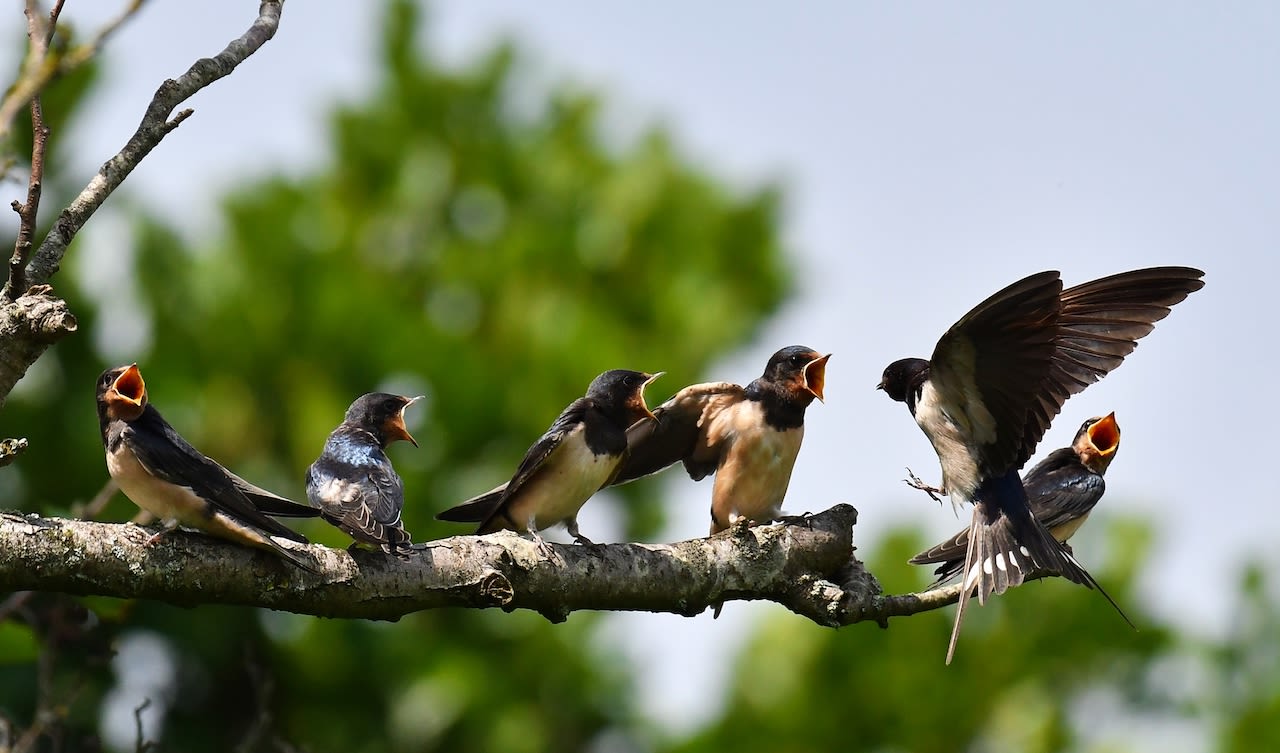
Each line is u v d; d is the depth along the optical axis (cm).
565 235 1830
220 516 726
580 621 1537
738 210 1861
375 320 1614
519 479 938
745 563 873
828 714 1500
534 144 1923
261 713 1234
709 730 1510
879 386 1113
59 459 1525
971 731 1491
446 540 801
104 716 1380
